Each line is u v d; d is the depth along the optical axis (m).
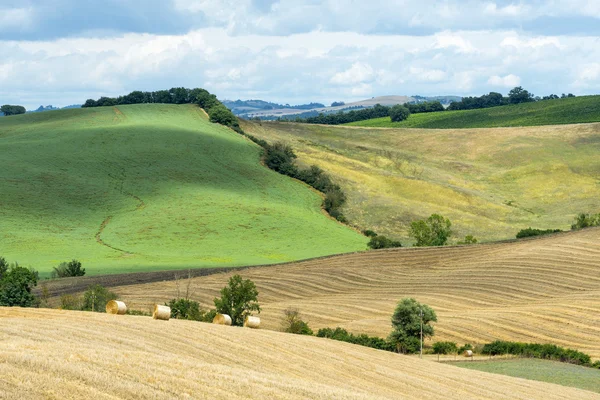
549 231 122.38
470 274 86.50
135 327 31.88
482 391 34.25
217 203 128.38
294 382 25.69
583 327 64.88
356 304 75.69
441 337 63.09
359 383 30.50
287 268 92.19
